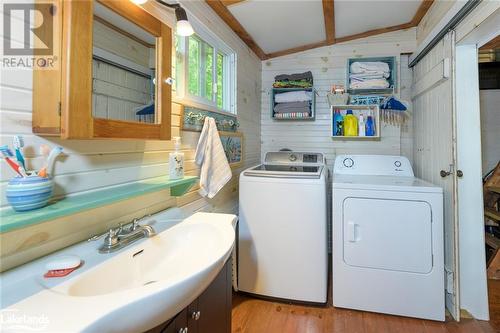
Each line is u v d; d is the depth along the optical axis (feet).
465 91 5.99
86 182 3.25
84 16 2.55
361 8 7.57
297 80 9.55
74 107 2.50
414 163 8.87
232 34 7.83
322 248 6.48
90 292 2.62
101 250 3.18
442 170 6.52
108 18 2.99
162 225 4.20
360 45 9.58
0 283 2.31
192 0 5.73
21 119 2.54
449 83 6.12
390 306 6.25
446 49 6.25
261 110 10.60
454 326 5.86
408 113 9.20
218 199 7.00
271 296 6.86
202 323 3.43
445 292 6.46
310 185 6.51
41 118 2.56
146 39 3.60
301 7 7.02
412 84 9.03
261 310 6.51
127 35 3.27
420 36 8.55
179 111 5.21
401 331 5.73
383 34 9.34
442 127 6.54
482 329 5.75
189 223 4.29
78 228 3.20
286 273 6.72
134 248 3.34
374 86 8.76
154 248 3.64
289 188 6.63
